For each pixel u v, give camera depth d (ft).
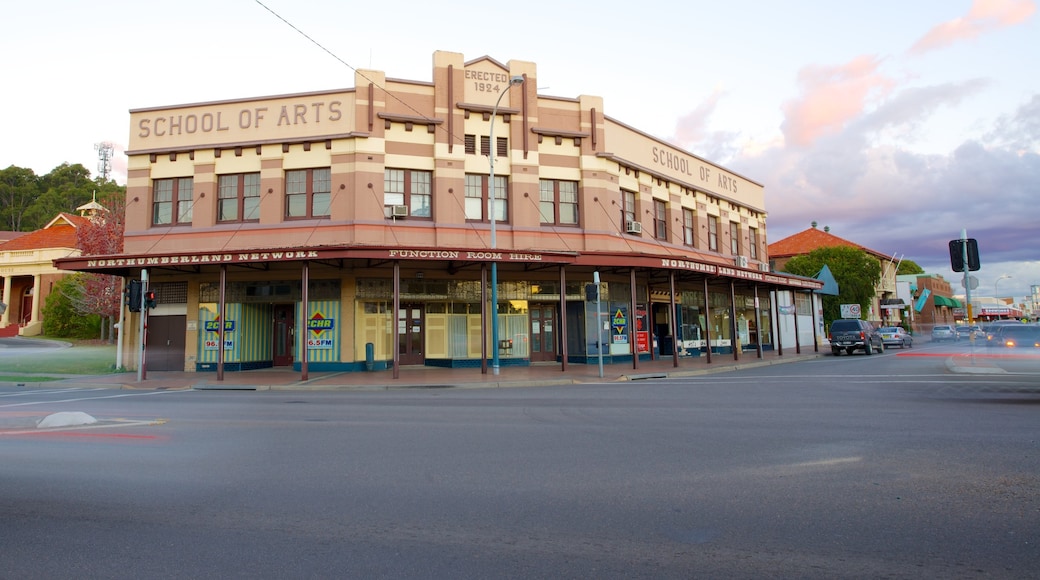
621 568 13.62
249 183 81.05
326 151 79.36
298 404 46.42
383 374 73.05
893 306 210.79
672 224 104.53
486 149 84.79
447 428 32.65
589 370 77.25
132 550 14.90
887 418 34.37
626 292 93.91
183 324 81.00
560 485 20.48
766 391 51.24
